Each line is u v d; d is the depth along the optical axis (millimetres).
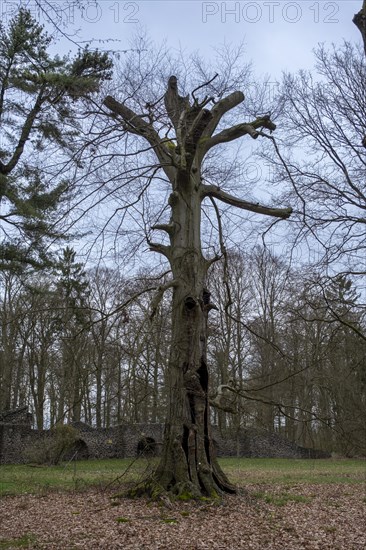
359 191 17078
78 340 15016
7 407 32438
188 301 11727
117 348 14312
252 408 31844
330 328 14352
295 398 30297
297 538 8430
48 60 15930
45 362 31641
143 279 12930
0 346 31594
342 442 30797
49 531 8836
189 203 12305
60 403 28828
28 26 15914
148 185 11305
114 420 33469
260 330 25719
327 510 11250
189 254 12055
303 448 36125
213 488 11203
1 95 15820
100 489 13312
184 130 11797
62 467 23641
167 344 14594
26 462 25781
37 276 20250
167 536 8336
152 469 11789
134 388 11930
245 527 9055
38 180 14953
